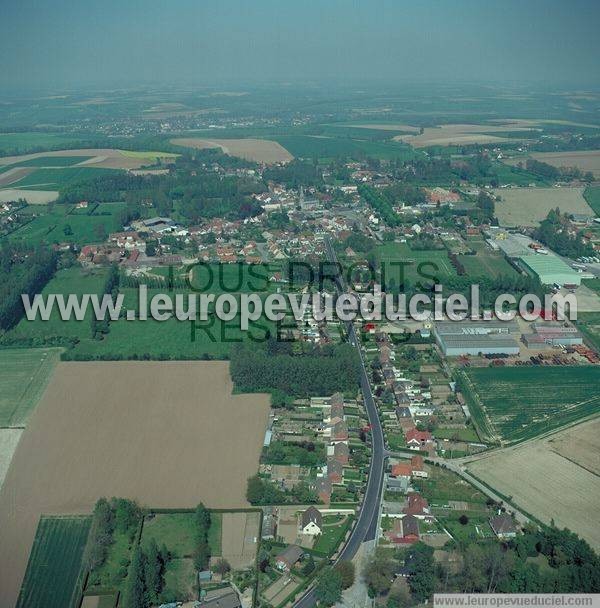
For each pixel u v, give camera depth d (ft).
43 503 523.70
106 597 437.58
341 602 432.66
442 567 442.09
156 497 530.68
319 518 493.77
